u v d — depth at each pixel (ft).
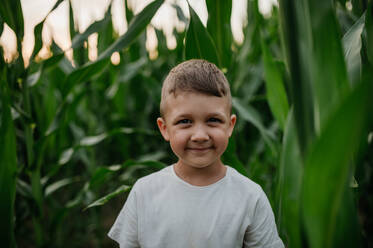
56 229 4.43
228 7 3.24
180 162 2.56
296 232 1.84
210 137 2.24
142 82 7.71
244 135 6.29
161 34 8.11
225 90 2.35
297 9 1.62
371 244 4.33
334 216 1.54
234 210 2.44
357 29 2.38
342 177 1.45
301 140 1.61
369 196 4.50
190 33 3.00
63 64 5.09
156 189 2.59
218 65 3.06
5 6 3.55
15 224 4.35
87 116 7.23
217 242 2.40
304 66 1.60
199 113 2.21
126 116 7.32
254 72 5.85
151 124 7.96
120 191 3.01
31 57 3.65
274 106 3.13
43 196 4.42
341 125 1.32
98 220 5.82
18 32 3.66
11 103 3.50
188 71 2.31
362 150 2.48
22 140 4.17
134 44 6.16
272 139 4.06
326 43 1.51
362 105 1.27
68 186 7.03
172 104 2.30
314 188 1.49
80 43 3.54
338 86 1.49
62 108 4.04
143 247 2.55
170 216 2.47
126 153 6.79
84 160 6.24
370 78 1.23
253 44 5.47
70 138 7.42
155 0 3.10
